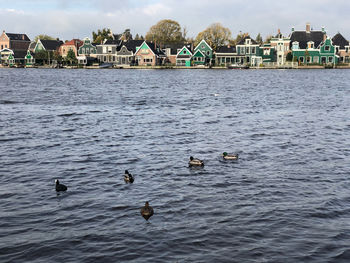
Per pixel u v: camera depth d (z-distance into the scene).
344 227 21.06
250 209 23.16
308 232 20.55
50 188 26.45
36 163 31.77
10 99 71.31
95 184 27.16
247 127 45.69
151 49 189.50
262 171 29.77
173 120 50.28
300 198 24.73
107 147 36.59
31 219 22.02
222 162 32.00
